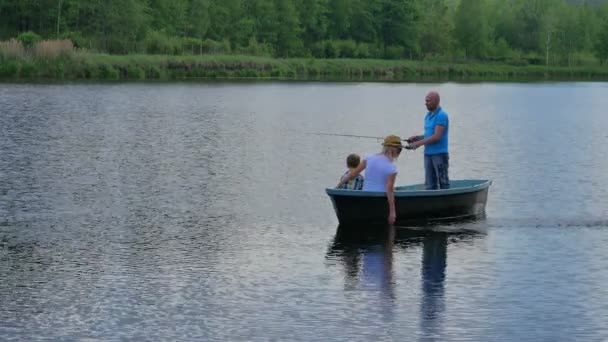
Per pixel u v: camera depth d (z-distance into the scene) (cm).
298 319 1175
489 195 2098
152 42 9075
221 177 2306
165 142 3036
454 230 1692
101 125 3550
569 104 5766
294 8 12088
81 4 9288
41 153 2669
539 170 2552
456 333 1129
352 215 1703
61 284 1322
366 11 13200
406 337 1113
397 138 1706
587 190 2183
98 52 8525
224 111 4488
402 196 1709
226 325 1151
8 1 9744
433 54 13112
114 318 1175
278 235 1648
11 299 1248
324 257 1488
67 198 1975
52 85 6094
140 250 1528
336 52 12125
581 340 1110
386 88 7431
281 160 2655
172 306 1225
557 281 1357
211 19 11194
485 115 4747
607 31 13875
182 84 6962
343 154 2825
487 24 14088
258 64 9112
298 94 6200
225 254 1506
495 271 1409
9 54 6956
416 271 1405
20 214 1802
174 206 1912
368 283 1339
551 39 14225
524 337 1118
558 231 1698
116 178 2252
